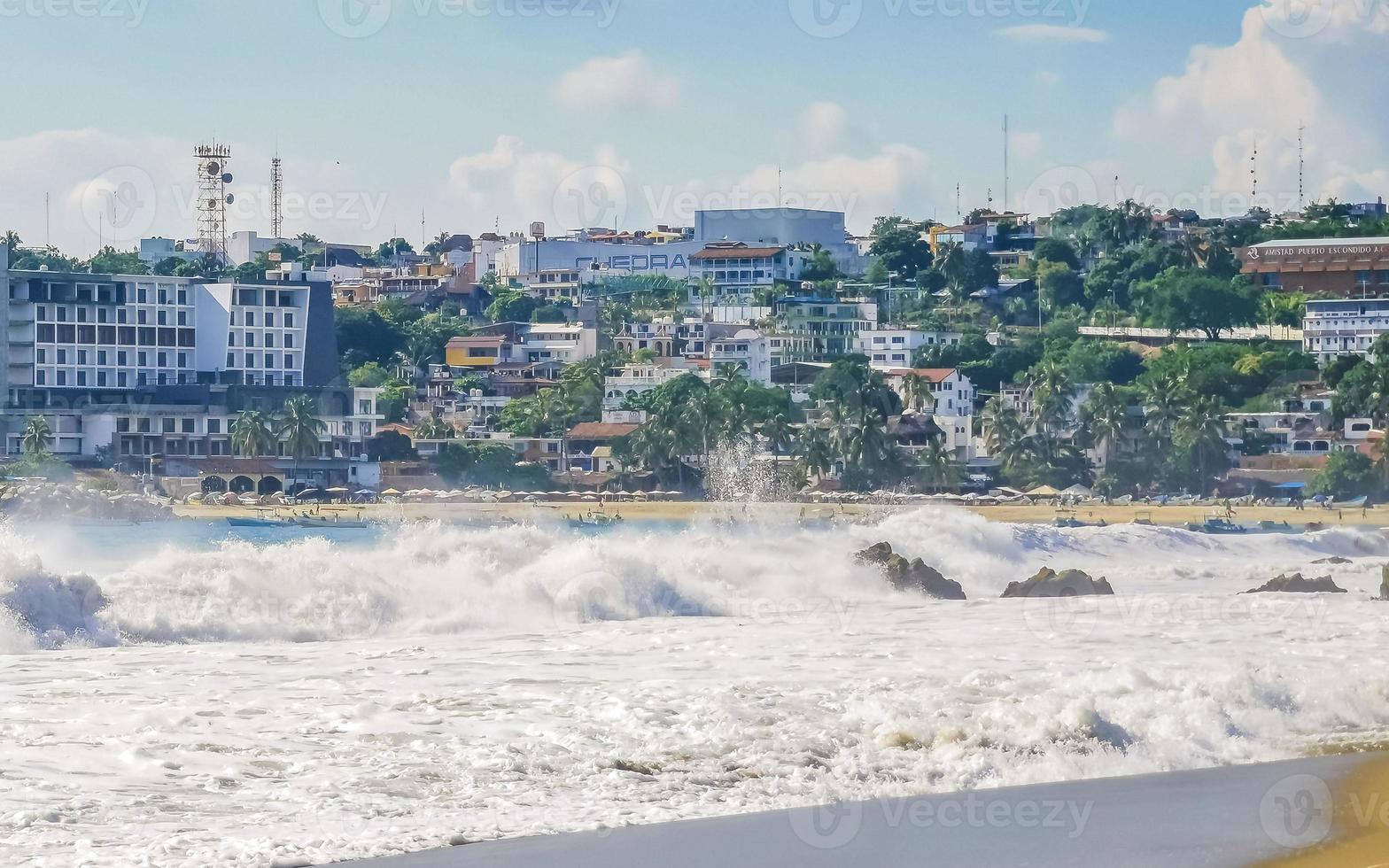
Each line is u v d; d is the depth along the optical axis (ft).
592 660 88.69
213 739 62.28
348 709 68.95
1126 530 257.75
